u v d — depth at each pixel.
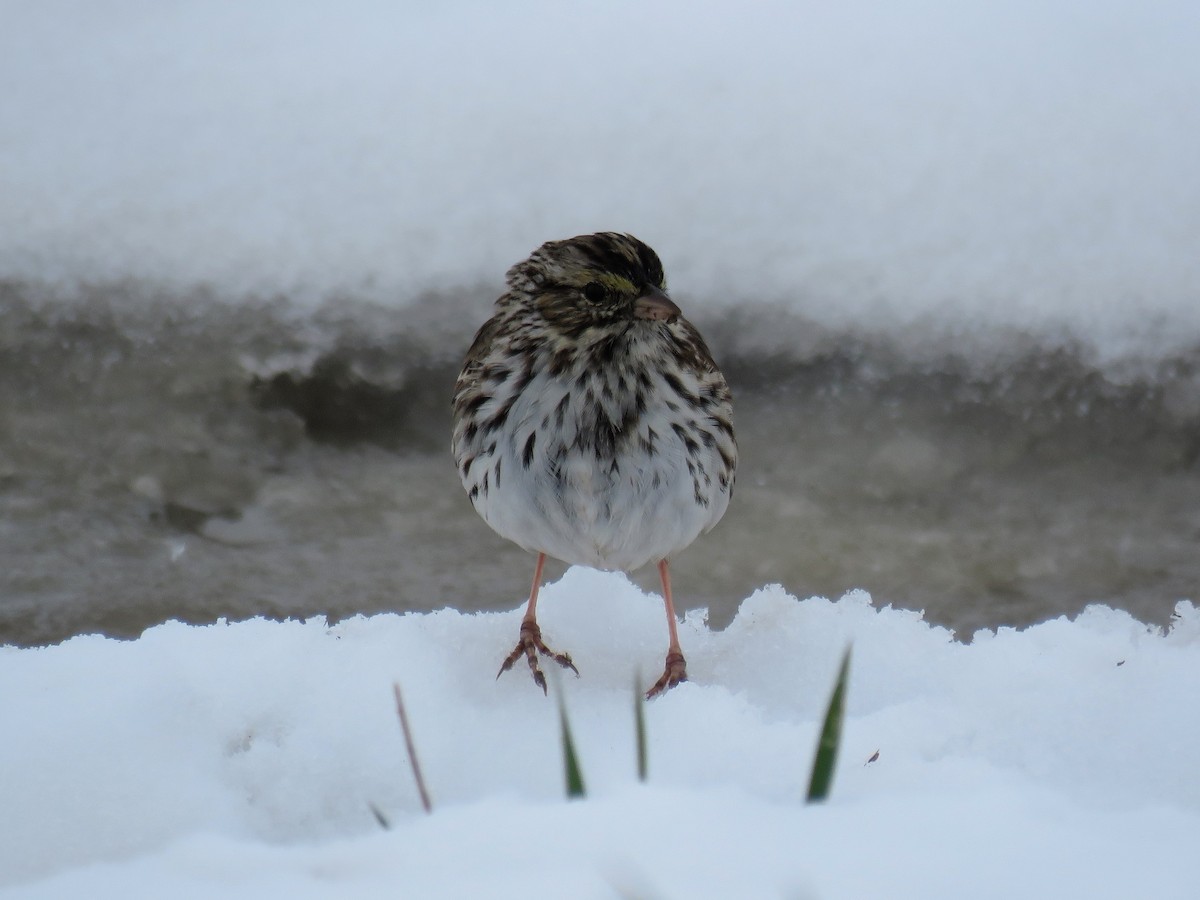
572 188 11.71
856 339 11.30
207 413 11.05
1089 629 7.44
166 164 11.93
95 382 11.11
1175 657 6.78
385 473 10.91
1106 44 12.41
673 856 3.59
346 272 11.45
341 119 12.16
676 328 7.14
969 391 11.14
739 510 10.48
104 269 11.52
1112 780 5.66
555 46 12.55
